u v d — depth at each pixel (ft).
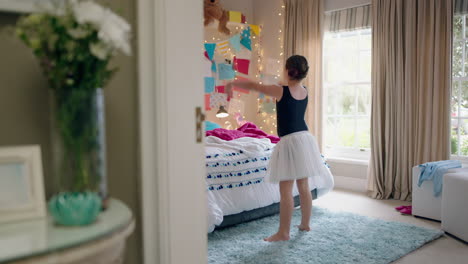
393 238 9.75
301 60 9.64
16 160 3.00
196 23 4.21
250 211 10.98
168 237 4.02
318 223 11.07
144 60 3.94
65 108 2.89
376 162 14.46
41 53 2.87
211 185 9.95
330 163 16.60
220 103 17.33
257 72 18.65
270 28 18.30
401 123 13.96
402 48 13.89
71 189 2.93
